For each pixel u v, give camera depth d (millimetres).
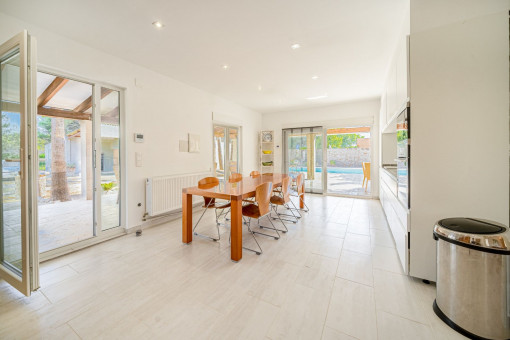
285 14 2139
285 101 5461
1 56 1826
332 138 10648
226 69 3451
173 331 1373
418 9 1855
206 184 3287
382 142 4609
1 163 1956
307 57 3049
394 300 1654
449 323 1397
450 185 1724
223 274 2035
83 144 5777
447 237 1409
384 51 2875
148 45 2709
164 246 2688
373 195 5461
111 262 2281
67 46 2512
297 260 2301
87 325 1429
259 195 2479
